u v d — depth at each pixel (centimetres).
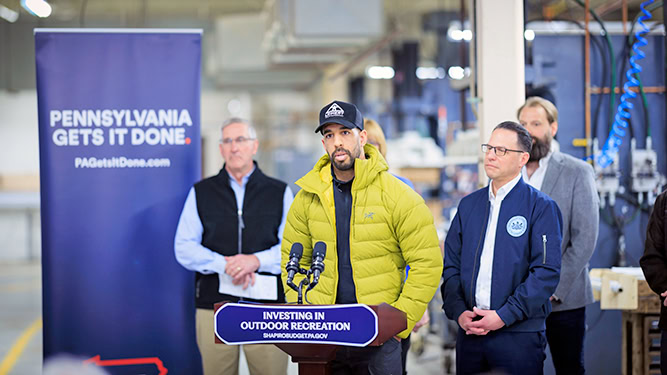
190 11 1489
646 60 453
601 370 451
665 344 290
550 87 453
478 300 289
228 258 354
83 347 379
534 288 274
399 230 273
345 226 277
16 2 1252
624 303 357
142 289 381
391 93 1293
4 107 1461
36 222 1383
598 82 455
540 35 452
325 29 837
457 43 884
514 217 285
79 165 377
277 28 948
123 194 380
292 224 291
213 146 1623
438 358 570
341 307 218
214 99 1625
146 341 382
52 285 377
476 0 401
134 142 380
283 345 230
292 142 1662
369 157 283
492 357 284
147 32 380
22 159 1476
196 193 368
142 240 381
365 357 269
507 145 283
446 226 654
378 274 274
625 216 454
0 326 732
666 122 444
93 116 377
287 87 1616
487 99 392
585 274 341
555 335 340
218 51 1291
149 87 380
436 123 1107
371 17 838
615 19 463
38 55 375
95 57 377
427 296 270
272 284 358
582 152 456
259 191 366
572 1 452
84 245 378
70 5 1394
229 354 362
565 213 331
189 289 383
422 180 771
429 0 1326
